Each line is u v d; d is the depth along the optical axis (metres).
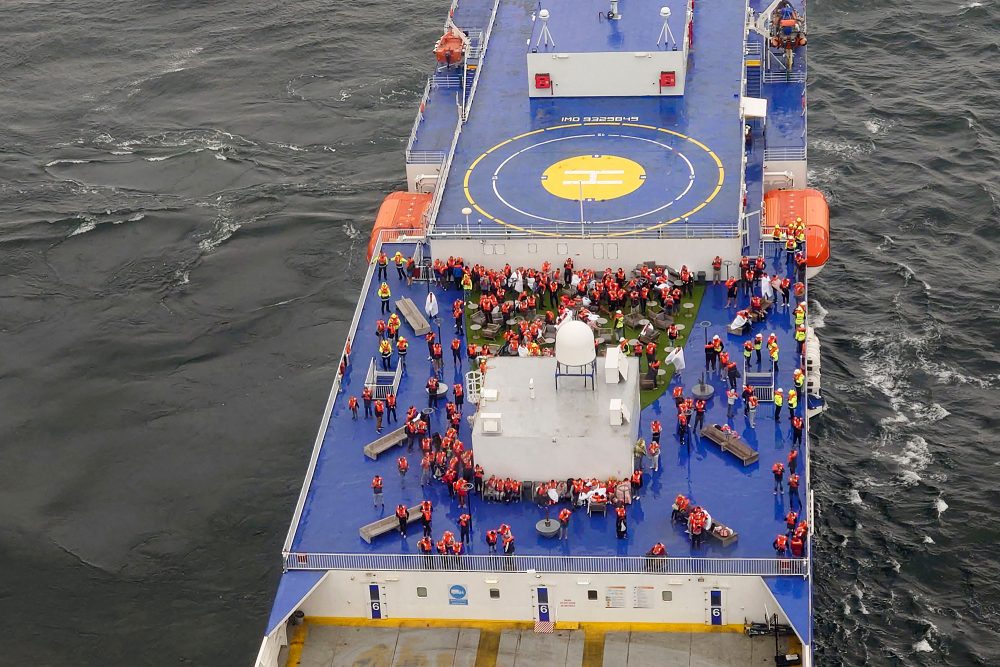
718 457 119.75
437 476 119.12
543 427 115.81
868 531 129.00
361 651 110.75
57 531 132.12
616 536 112.69
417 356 133.50
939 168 177.38
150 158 187.38
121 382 150.00
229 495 135.12
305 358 152.12
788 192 157.75
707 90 163.50
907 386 145.62
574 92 163.50
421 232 152.75
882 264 162.50
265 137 190.50
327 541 114.56
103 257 169.12
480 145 156.50
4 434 143.38
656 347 131.62
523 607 111.69
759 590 108.56
